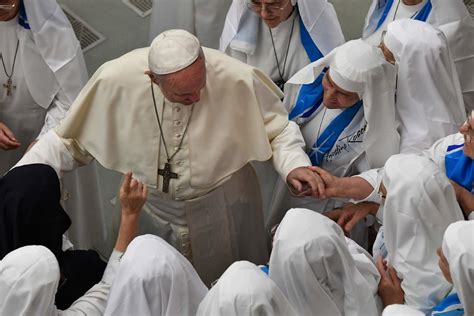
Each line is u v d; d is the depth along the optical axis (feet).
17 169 30.17
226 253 36.27
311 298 26.66
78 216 43.21
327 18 40.55
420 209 27.84
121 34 61.26
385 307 27.99
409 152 34.47
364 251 31.48
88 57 59.52
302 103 36.35
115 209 39.04
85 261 31.81
